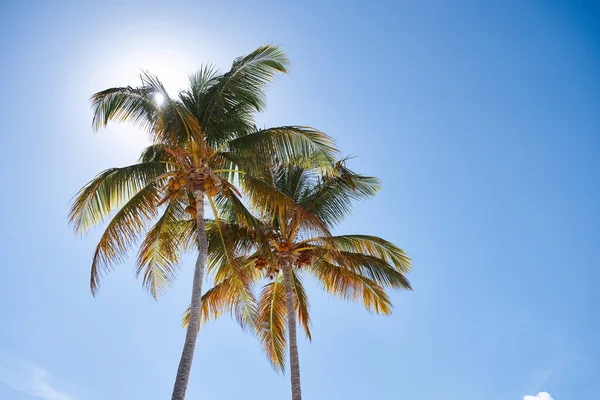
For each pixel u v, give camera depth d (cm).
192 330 1324
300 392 1605
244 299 1833
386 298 1948
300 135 1501
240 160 1530
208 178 1520
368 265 1845
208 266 1762
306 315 1977
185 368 1260
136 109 1483
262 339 1995
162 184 1568
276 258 1839
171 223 1630
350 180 1847
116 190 1490
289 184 1917
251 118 1684
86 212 1505
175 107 1408
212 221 1781
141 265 1603
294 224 1850
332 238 1869
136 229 1487
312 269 1992
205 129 1571
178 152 1487
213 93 1596
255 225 1609
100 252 1452
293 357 1683
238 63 1581
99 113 1479
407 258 1931
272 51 1582
